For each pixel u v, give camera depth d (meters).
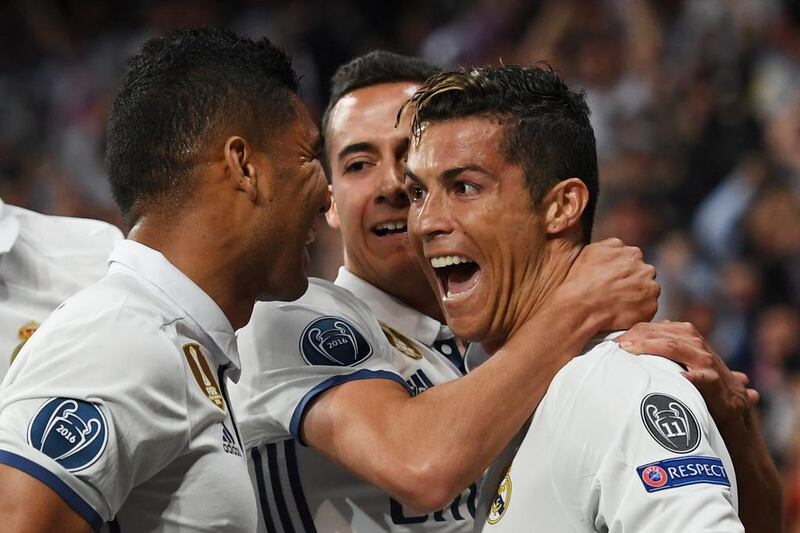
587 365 2.78
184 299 2.75
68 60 13.23
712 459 2.54
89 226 3.90
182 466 2.65
